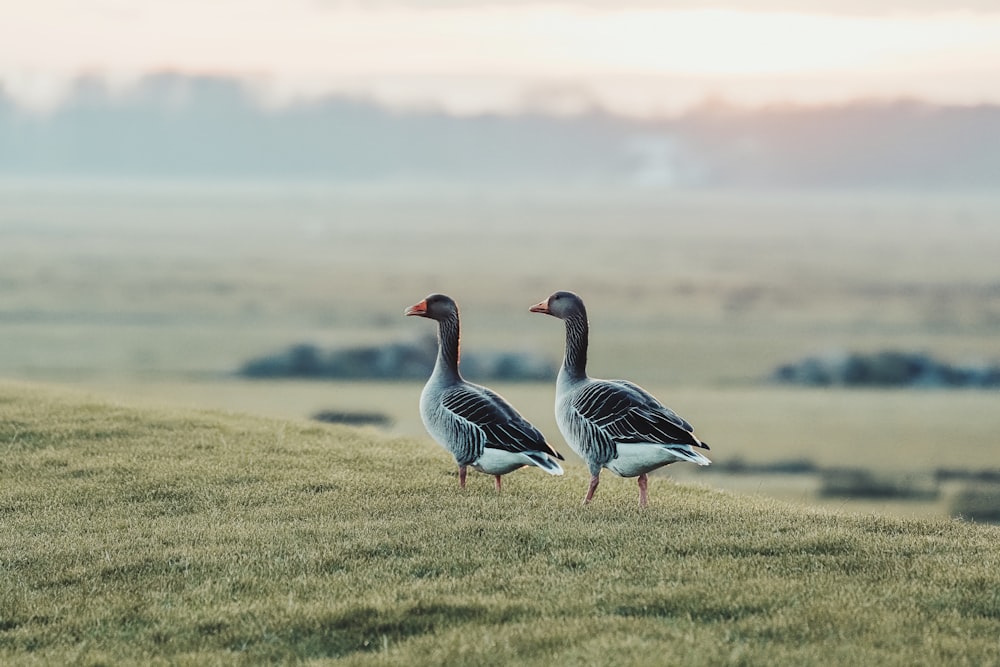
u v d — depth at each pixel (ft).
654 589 35.47
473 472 57.98
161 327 352.28
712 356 302.86
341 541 42.11
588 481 57.77
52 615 35.09
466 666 29.76
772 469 151.74
